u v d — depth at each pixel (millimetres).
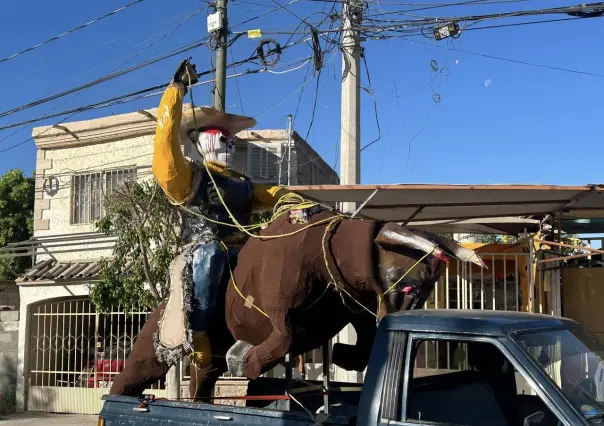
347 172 10320
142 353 5441
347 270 4469
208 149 5602
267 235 4926
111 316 13578
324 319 4906
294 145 16875
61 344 14766
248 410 4152
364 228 4492
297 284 4578
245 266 4973
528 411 4133
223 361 5633
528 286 9039
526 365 3549
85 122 14875
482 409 4109
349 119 10398
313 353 10617
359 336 5078
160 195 9609
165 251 9656
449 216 8703
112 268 10727
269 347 4672
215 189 5352
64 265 14547
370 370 3957
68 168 15211
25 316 14602
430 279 4375
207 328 5238
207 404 4398
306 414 3988
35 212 15422
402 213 8367
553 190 6848
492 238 17219
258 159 16734
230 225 5242
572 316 10328
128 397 4809
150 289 10727
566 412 3389
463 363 4191
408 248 4336
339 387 5586
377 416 3828
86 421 13070
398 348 3900
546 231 8938
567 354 3830
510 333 3672
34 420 13250
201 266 5188
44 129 15328
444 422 3881
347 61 10516
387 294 4359
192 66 5066
